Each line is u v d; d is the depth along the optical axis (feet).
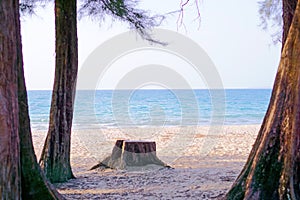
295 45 9.69
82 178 20.63
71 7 19.81
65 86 19.89
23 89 10.03
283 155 9.80
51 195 10.02
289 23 11.86
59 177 19.36
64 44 19.76
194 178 20.16
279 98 10.02
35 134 47.83
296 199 9.41
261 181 9.98
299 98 9.61
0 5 8.12
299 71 9.57
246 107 97.60
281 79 10.03
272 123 10.11
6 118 8.24
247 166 10.64
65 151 19.86
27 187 9.66
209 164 25.21
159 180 19.81
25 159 9.82
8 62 8.25
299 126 9.64
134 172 22.34
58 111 19.83
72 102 20.27
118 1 21.39
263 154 10.12
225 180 19.39
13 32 8.45
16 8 9.53
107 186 18.39
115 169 23.43
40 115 77.71
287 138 9.75
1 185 8.20
